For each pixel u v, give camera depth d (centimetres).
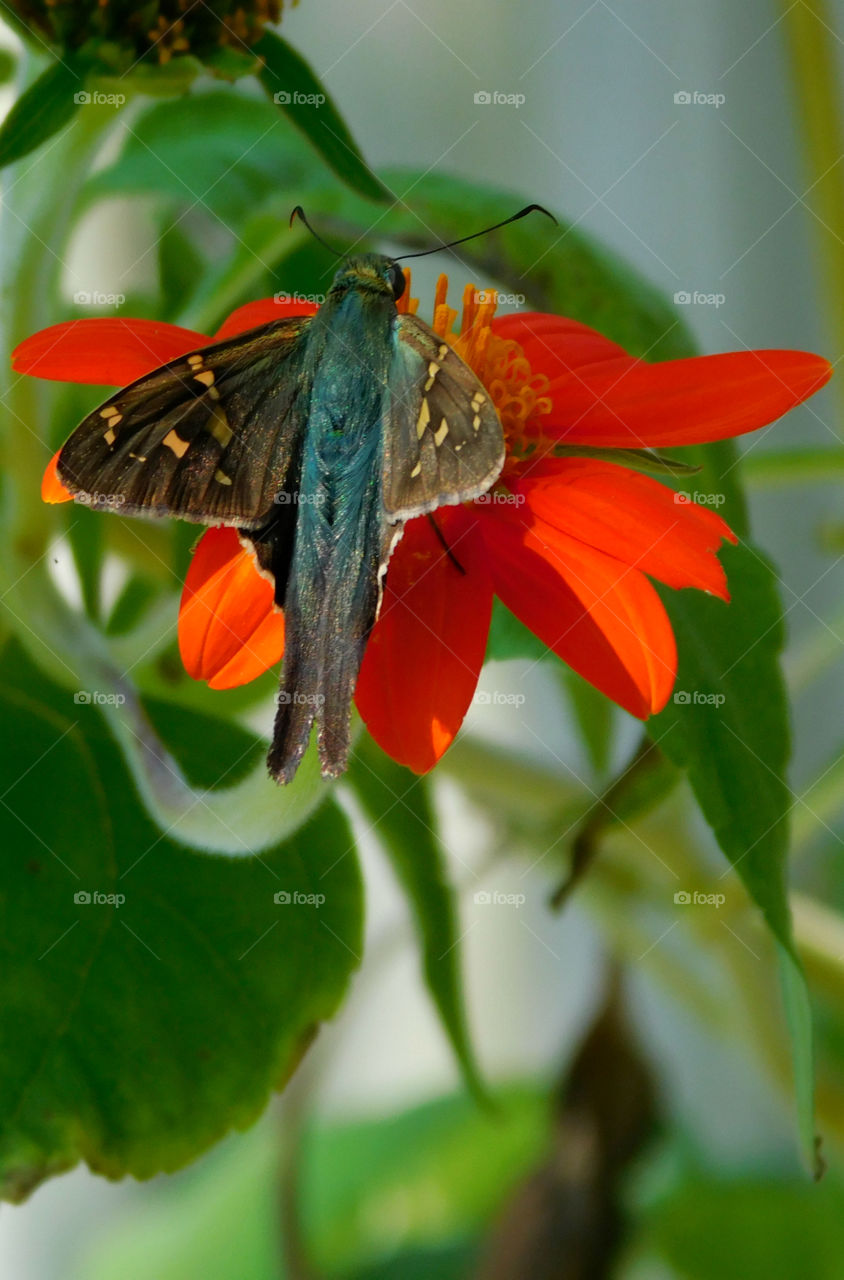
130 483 38
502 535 39
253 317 40
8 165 40
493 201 43
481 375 40
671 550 39
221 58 40
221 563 39
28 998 40
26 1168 40
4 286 41
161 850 40
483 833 45
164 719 40
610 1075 45
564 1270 45
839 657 44
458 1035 41
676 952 46
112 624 44
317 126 40
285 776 37
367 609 38
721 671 39
